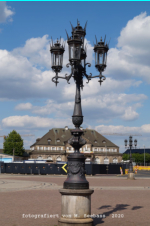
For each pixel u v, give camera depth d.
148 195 20.52
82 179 10.83
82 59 12.12
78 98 11.59
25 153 122.44
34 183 31.72
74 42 11.00
